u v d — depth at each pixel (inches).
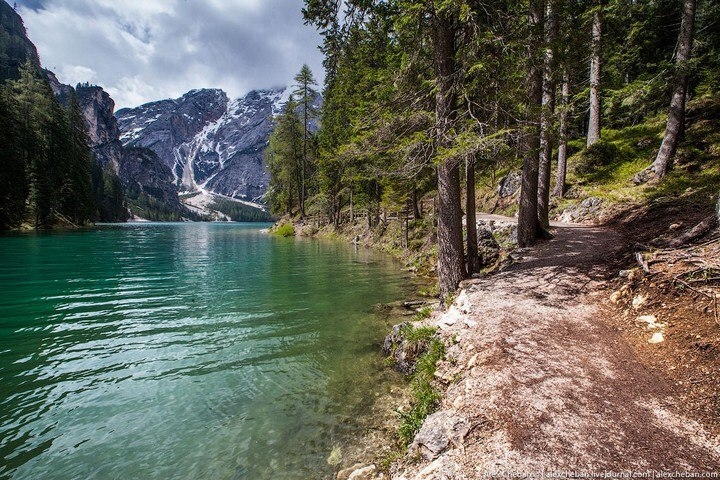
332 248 1284.4
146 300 526.3
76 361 317.4
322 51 443.5
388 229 1300.4
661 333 220.5
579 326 259.6
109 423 227.1
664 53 983.6
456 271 418.6
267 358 327.6
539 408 170.4
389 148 418.3
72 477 181.5
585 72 988.6
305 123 2217.0
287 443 208.7
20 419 229.5
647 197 629.9
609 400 171.9
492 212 1062.4
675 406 161.3
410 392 255.9
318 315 457.7
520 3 390.6
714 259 252.1
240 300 531.5
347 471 183.5
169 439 212.5
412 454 173.2
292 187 2573.8
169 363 315.9
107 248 1194.6
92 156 4611.2
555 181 960.9
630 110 1030.4
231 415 237.5
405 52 414.3
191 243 1485.0
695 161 640.4
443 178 420.2
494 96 379.9
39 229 1977.1
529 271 409.1
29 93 2765.7
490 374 206.5
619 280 310.8
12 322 417.7
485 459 143.9
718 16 780.0
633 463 131.3
